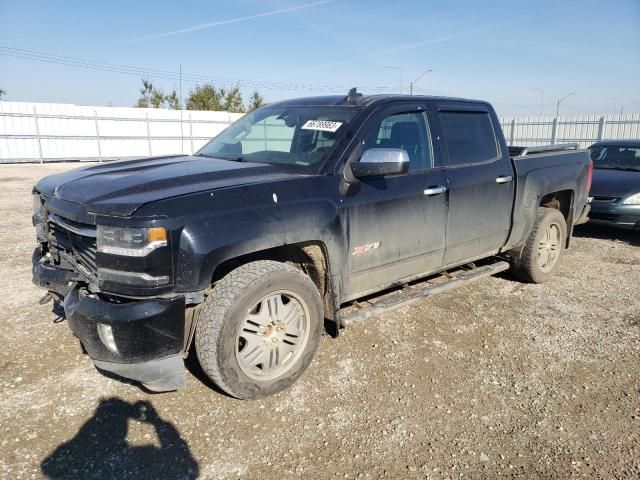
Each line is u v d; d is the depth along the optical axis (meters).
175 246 2.66
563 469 2.61
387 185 3.69
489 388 3.37
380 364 3.65
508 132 26.56
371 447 2.75
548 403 3.21
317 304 3.30
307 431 2.87
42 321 4.20
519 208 4.92
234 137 4.35
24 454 2.62
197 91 43.69
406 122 4.02
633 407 3.18
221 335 2.85
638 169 8.53
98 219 2.69
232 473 2.53
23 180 15.73
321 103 4.12
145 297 2.67
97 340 2.69
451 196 4.17
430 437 2.85
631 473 2.58
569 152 5.78
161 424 2.89
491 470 2.59
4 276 5.38
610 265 6.41
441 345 3.98
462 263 4.62
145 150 27.31
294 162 3.59
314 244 3.34
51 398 3.11
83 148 25.47
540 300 5.04
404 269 4.00
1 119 23.05
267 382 3.11
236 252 2.85
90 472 2.51
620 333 4.29
